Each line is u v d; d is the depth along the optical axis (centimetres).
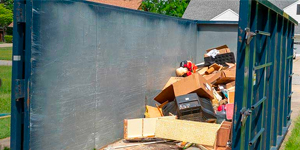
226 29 1101
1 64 1836
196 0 4491
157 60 823
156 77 820
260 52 468
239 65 366
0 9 5453
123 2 3412
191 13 4353
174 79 871
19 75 452
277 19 551
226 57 1019
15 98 446
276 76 592
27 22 450
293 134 752
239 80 367
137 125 647
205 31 1114
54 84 498
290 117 877
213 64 966
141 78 748
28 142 458
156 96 772
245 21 359
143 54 752
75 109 546
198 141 589
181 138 600
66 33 517
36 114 470
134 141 658
